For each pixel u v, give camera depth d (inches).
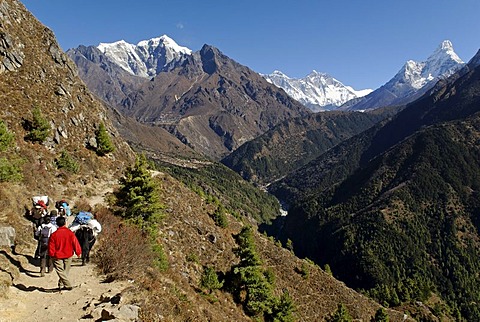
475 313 5172.2
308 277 2479.1
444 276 6038.4
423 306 4645.7
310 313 2057.1
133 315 450.0
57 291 533.0
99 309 453.1
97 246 793.6
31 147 1537.9
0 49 1843.0
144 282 601.9
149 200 1206.9
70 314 452.4
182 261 1471.5
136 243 754.8
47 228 610.9
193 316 591.2
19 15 2217.0
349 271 6284.5
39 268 642.8
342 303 2247.8
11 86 1777.8
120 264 659.4
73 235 539.2
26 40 2100.1
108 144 2068.2
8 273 534.3
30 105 1774.1
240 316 1299.2
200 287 1321.4
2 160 1090.1
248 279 1518.2
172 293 649.6
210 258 1726.1
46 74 2080.5
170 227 1696.6
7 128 1491.1
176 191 2191.2
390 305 4621.1
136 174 1218.0
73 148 1851.6
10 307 438.0
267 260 2373.3
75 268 653.3
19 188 1075.3
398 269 5994.1
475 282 5876.0
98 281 608.4
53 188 1355.8
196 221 1987.0
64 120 1948.8
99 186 1706.4
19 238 745.0
